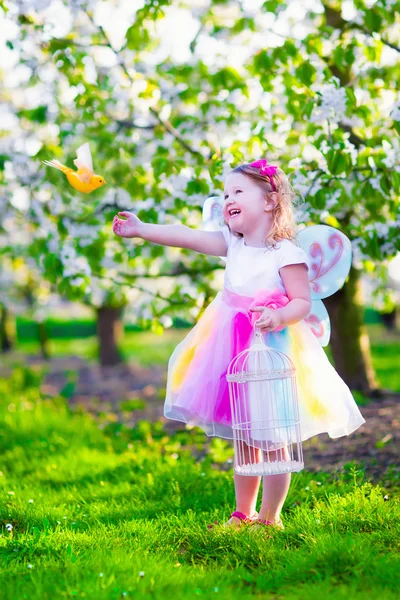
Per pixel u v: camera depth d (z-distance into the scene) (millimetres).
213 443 6520
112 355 18047
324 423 3779
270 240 3764
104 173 7367
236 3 6551
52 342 31062
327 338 4078
